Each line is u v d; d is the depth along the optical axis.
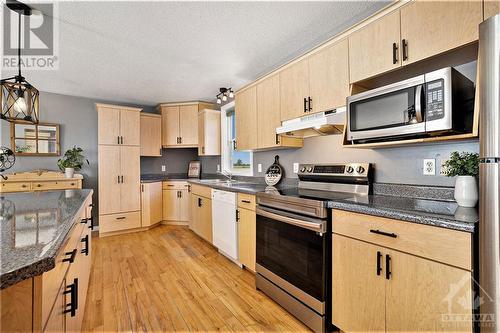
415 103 1.32
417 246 1.16
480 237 0.97
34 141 3.76
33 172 3.60
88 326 1.70
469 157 1.33
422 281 1.14
